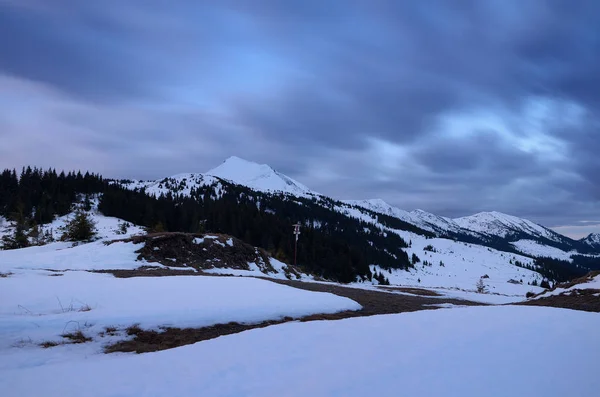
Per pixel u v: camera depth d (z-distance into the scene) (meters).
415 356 5.79
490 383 4.77
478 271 164.38
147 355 6.16
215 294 11.89
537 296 18.88
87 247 23.56
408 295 19.05
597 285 16.05
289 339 6.75
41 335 7.36
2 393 4.68
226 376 5.19
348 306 12.59
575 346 6.09
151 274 17.38
